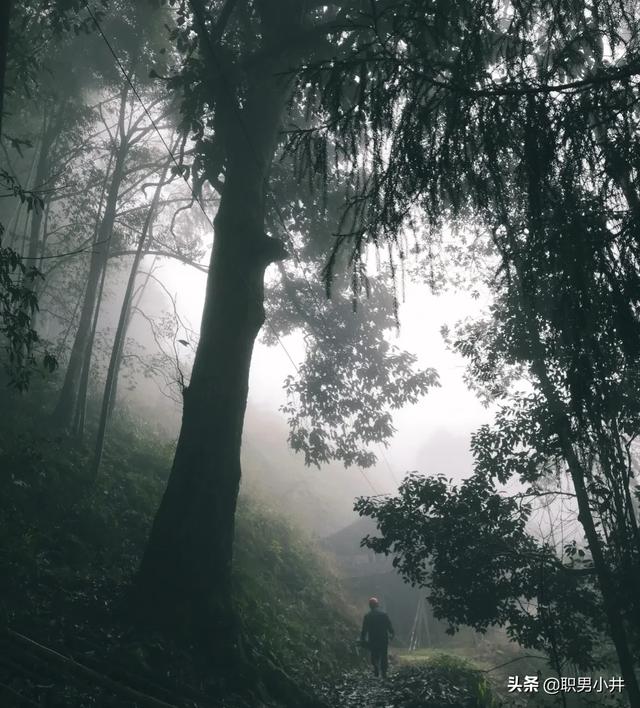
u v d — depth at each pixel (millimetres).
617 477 5484
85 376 14586
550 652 6770
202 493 8984
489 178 2930
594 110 2764
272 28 11695
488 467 7051
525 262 2924
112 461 14477
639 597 5676
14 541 8539
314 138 3215
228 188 10844
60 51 15180
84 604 7871
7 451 11328
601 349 2967
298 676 9617
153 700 5797
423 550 7117
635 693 5777
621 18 2738
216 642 8086
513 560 6797
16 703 4996
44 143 16438
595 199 2822
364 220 3170
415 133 2902
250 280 10297
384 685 10711
